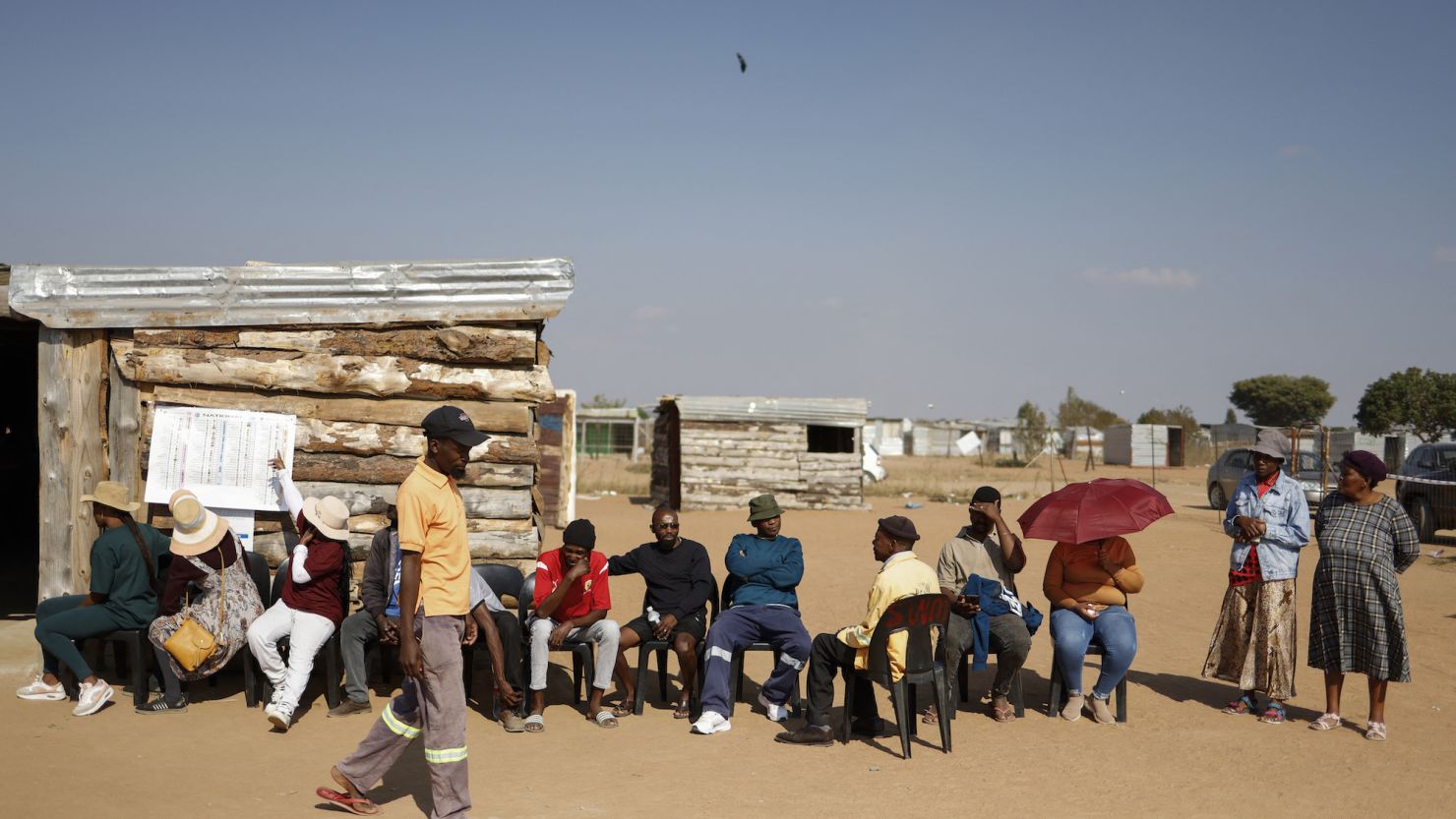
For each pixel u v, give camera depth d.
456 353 8.55
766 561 7.76
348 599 7.69
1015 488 36.03
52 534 8.30
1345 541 7.30
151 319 8.34
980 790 6.03
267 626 7.11
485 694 8.20
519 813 5.46
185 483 8.30
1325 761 6.68
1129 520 7.48
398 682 8.32
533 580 7.77
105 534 7.27
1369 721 7.23
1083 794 5.96
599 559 7.66
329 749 6.55
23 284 8.18
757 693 8.48
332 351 8.48
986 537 7.82
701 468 25.81
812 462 26.12
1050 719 7.72
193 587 7.27
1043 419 69.81
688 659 7.59
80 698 7.19
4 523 16.88
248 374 8.38
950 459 69.69
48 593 8.28
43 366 8.30
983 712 7.94
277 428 8.35
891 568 6.96
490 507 8.62
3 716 7.01
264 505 8.31
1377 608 7.18
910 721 7.30
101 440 8.38
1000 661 7.64
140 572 7.29
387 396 8.54
